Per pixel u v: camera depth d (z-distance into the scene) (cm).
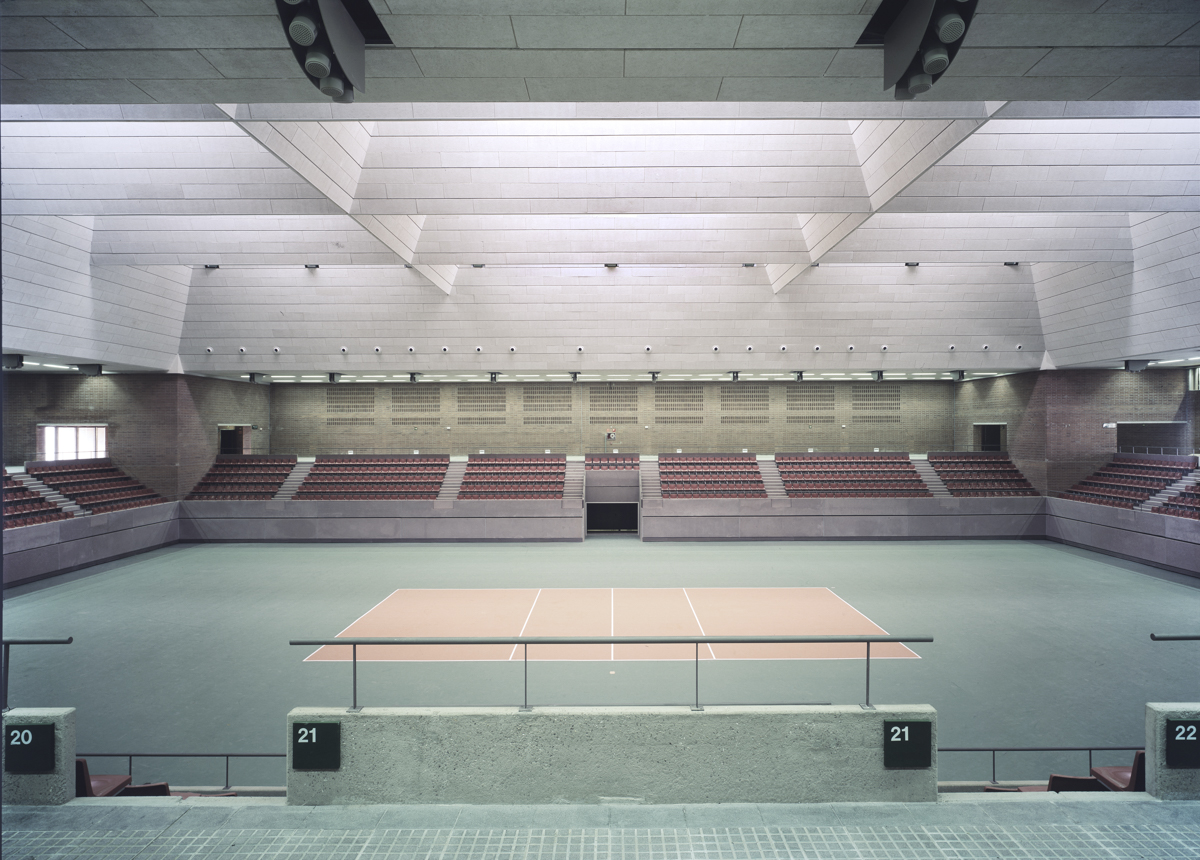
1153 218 1544
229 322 2152
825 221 1470
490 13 481
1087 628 1324
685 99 633
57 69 574
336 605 1508
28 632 1320
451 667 1133
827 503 2336
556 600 1545
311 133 1060
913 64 457
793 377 2678
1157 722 527
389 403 2823
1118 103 870
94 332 1834
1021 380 2420
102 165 1245
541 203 1260
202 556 2073
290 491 2430
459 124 1207
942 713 948
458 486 2509
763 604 1502
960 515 2327
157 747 870
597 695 1006
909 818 498
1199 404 2205
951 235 1602
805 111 909
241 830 486
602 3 467
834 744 537
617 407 2819
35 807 513
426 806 518
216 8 481
